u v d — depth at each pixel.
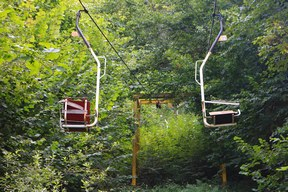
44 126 10.66
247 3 12.82
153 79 18.19
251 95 13.08
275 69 11.17
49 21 10.12
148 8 21.48
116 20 21.33
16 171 8.60
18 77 9.23
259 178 10.20
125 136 15.20
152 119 26.53
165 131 23.06
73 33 9.15
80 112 7.97
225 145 15.98
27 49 6.95
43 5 12.95
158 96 18.94
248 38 13.30
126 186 18.02
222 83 15.76
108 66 15.09
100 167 13.37
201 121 18.86
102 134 13.70
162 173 22.45
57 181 8.84
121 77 16.62
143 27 19.78
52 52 6.90
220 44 15.94
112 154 14.80
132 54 17.55
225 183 19.03
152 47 19.77
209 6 17.86
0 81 9.00
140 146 22.45
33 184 8.26
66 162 10.47
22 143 9.40
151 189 19.75
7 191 8.20
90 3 18.86
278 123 13.44
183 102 18.78
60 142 11.01
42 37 8.97
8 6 8.29
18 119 9.83
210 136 17.91
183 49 18.16
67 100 8.04
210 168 21.92
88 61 12.98
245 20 12.36
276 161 9.48
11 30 8.10
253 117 13.61
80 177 11.34
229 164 16.62
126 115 14.73
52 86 10.79
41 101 10.14
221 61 15.81
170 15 18.73
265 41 10.76
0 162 8.87
